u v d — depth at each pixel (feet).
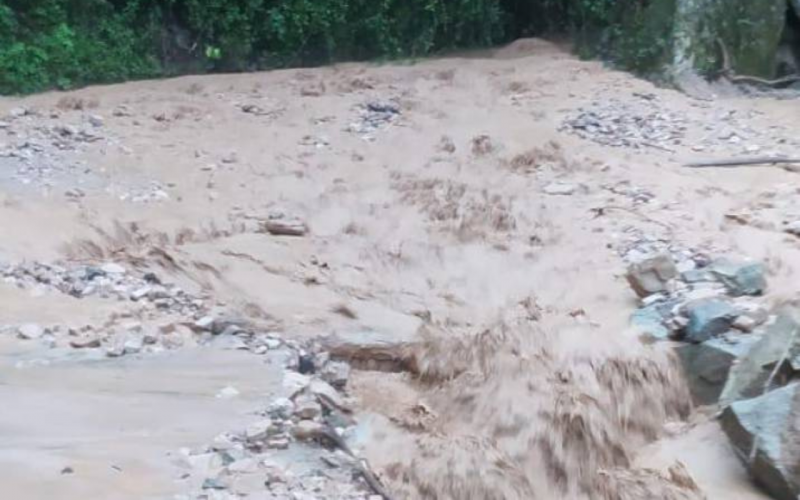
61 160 43.21
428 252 34.83
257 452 20.10
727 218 36.37
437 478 21.58
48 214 36.14
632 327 28.91
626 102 52.24
